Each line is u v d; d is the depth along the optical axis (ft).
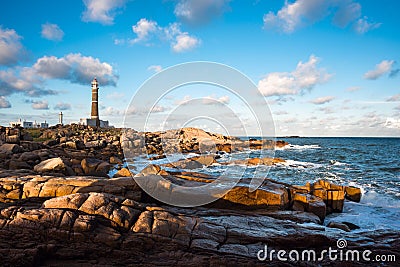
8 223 16.37
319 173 63.41
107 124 180.75
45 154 45.73
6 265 14.65
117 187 24.45
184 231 18.06
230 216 21.94
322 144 224.94
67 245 16.24
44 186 23.91
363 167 75.10
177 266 15.39
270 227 20.11
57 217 16.80
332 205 30.78
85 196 19.22
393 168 72.64
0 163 38.22
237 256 16.31
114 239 16.63
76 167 42.06
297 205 27.94
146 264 15.57
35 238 16.15
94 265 15.55
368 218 28.58
